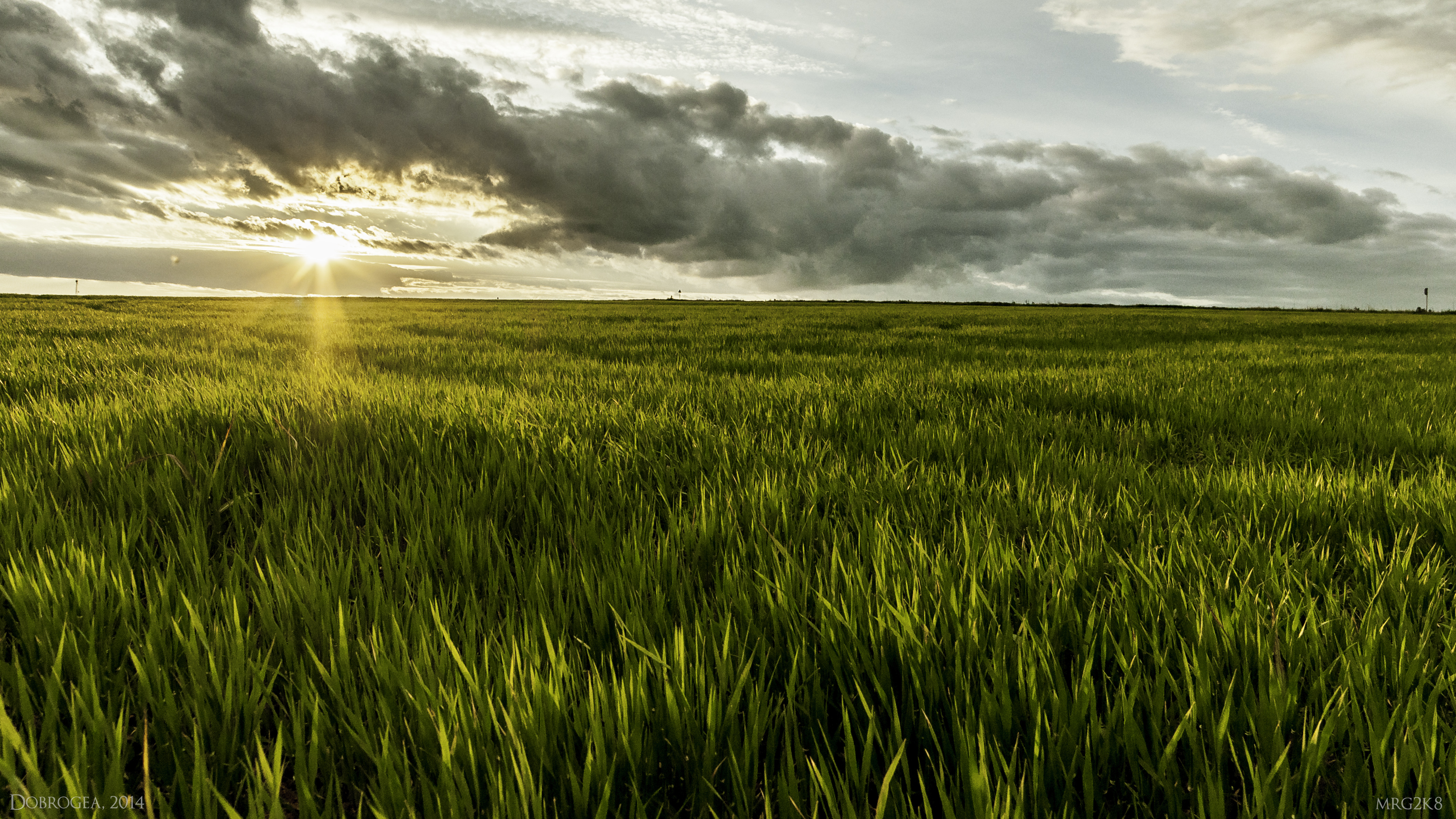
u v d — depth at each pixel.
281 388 4.89
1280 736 1.16
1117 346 13.13
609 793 1.02
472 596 1.77
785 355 10.29
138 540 2.23
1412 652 1.46
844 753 1.27
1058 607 1.61
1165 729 1.26
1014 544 2.13
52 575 1.77
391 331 15.07
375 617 1.62
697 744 1.19
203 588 1.78
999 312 41.25
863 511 2.46
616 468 3.12
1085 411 5.33
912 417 4.69
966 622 1.53
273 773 1.07
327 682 1.33
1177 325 22.80
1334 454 3.92
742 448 3.49
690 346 12.12
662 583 1.94
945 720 1.30
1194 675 1.38
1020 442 3.96
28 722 1.19
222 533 2.53
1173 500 2.76
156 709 1.26
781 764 1.20
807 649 1.52
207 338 11.34
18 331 12.27
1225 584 1.75
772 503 2.57
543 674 1.41
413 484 2.82
